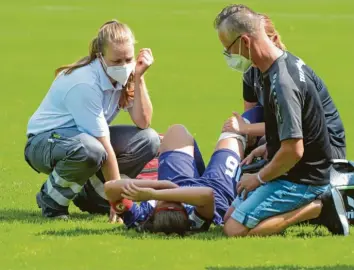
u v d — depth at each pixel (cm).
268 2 10594
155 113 4750
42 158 2689
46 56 6812
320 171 2419
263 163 2598
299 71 2369
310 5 10331
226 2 10581
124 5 10250
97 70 2672
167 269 2122
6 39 7681
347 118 4588
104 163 2669
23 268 2136
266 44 2367
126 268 2131
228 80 5888
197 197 2417
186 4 10394
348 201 2559
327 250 2288
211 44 7519
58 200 2688
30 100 5138
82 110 2650
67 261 2191
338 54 6969
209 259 2202
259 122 2839
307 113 2369
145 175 2934
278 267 2133
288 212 2431
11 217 2698
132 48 2653
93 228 2534
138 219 2505
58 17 9144
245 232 2428
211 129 4341
